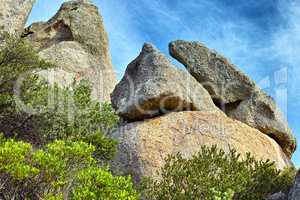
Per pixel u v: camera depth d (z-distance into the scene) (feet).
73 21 98.27
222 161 51.65
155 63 71.10
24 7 77.97
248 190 49.73
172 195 48.80
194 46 82.02
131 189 41.37
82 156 42.96
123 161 61.52
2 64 60.95
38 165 40.60
